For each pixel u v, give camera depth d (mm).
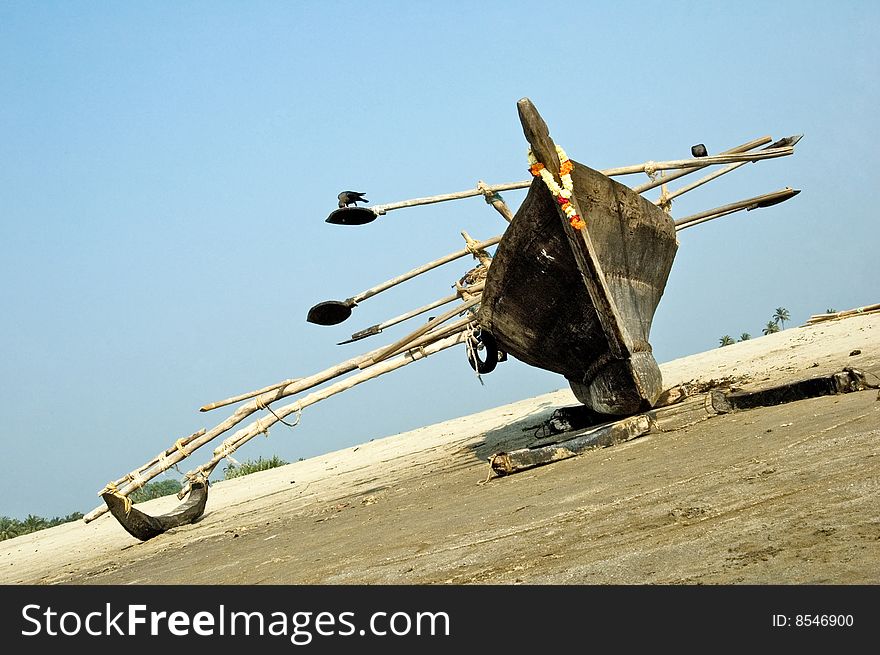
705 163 14750
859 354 15156
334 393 15102
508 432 19453
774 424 8961
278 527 12875
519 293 12789
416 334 14648
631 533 5973
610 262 12664
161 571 10891
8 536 35406
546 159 11250
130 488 15664
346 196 13672
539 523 7141
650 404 12805
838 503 5355
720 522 5641
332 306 14914
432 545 7449
